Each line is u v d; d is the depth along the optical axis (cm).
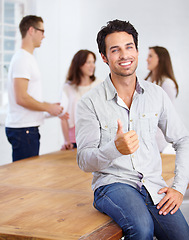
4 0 532
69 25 601
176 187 200
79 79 399
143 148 200
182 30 564
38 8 549
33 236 166
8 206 209
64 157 348
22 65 359
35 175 280
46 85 569
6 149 512
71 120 402
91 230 173
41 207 206
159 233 194
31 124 371
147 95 203
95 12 606
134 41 196
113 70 195
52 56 575
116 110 200
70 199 221
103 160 182
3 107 541
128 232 175
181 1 561
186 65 563
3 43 536
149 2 579
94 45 609
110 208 184
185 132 213
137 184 195
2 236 170
